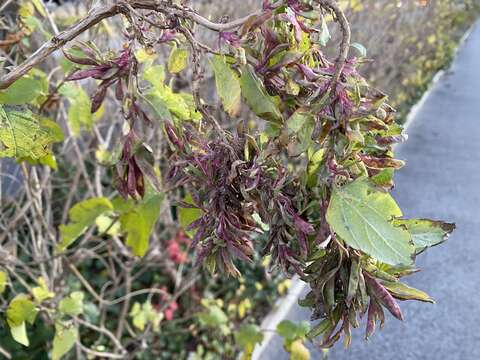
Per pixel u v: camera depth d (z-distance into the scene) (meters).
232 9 1.00
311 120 0.22
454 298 1.17
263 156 0.24
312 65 0.25
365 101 0.22
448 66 2.85
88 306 0.78
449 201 1.64
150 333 0.88
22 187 0.79
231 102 0.27
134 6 0.26
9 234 0.75
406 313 1.12
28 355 0.81
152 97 0.28
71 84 0.53
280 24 0.25
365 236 0.21
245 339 0.72
